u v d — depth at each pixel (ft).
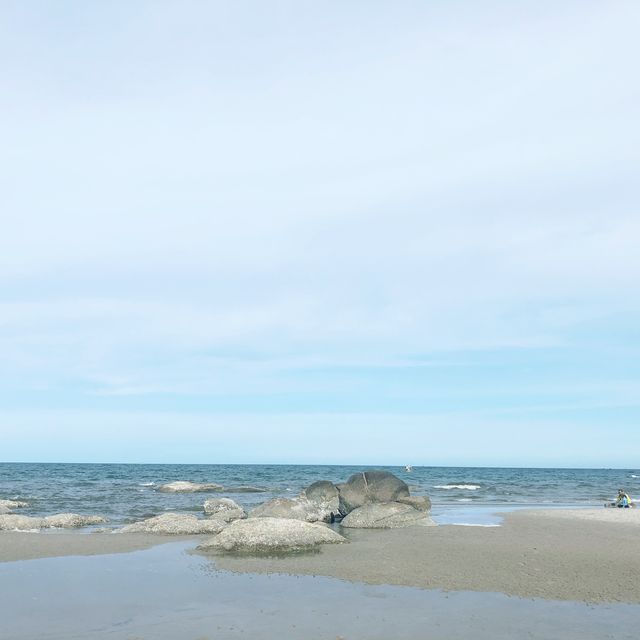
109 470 428.56
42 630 40.16
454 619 42.50
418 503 105.19
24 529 95.81
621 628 40.50
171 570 60.34
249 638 38.24
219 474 356.18
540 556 68.95
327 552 71.26
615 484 288.51
